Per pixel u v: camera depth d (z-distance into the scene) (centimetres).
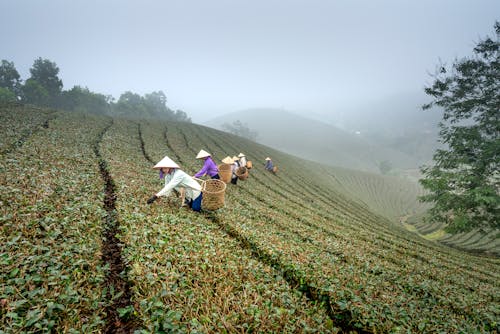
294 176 3703
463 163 1856
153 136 2941
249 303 466
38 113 2353
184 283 475
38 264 427
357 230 1573
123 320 397
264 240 822
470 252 2147
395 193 7075
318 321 470
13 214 558
